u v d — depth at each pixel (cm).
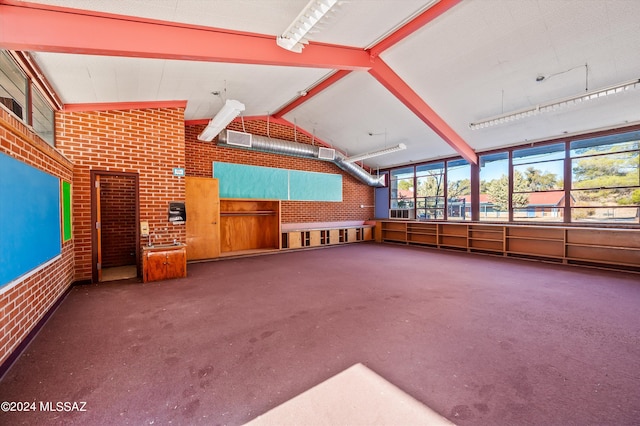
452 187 905
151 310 333
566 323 295
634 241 556
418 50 459
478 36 413
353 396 180
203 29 313
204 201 644
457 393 183
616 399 176
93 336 265
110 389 187
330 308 340
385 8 334
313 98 674
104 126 466
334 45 417
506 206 768
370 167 1106
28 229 247
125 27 278
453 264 621
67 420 159
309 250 835
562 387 188
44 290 298
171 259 482
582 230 602
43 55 301
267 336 265
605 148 608
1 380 197
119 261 603
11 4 238
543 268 580
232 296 387
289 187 865
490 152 785
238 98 570
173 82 434
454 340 256
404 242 994
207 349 241
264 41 353
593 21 363
